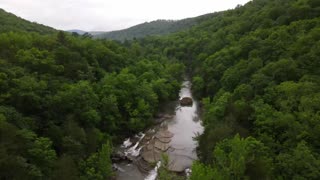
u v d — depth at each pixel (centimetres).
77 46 8019
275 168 3784
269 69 6000
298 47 6038
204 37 15312
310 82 4862
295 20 7981
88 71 7294
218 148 4081
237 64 7719
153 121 8088
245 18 12144
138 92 8006
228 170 3781
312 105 4297
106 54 9081
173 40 19288
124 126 7206
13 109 4594
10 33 6981
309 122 4081
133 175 5491
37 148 4262
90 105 6041
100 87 7225
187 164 5709
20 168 3741
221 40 12131
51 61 6159
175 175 5034
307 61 5541
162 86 9800
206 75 10438
